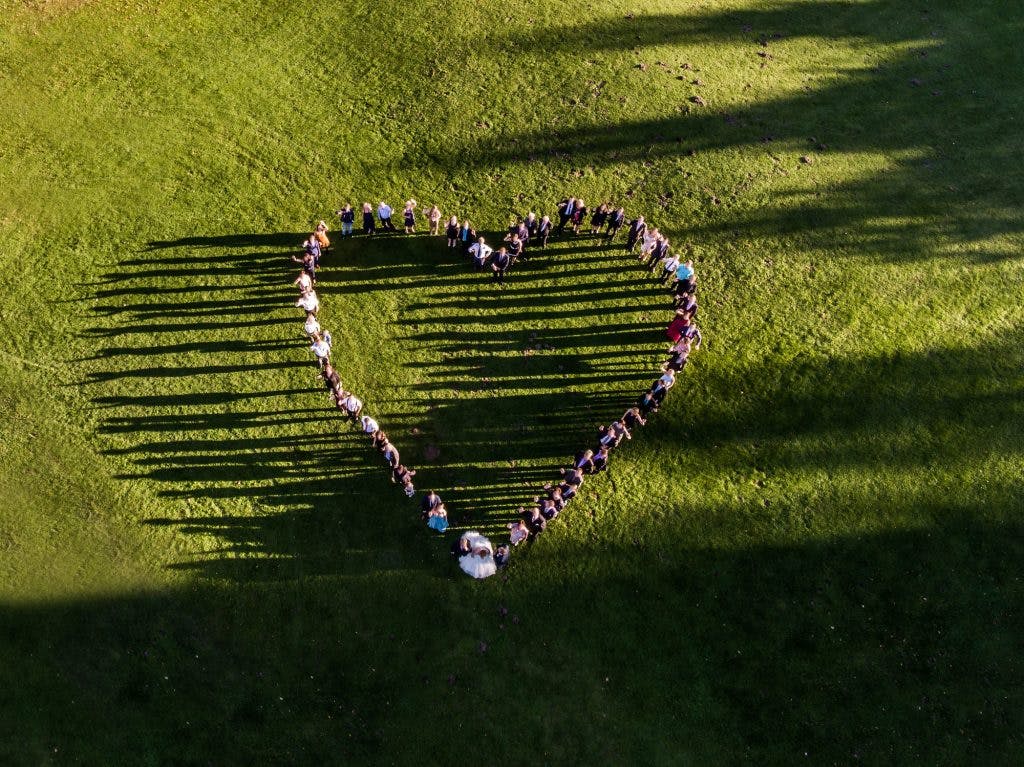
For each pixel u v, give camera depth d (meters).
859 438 21.12
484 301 22.97
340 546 19.11
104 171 24.38
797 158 26.33
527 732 17.28
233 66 26.83
